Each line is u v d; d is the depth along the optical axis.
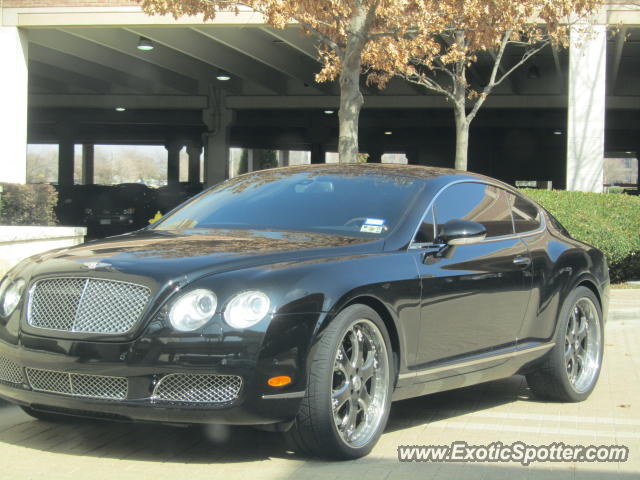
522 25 15.98
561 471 4.51
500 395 6.57
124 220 31.42
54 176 108.12
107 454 4.60
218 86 34.19
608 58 28.06
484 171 53.09
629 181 133.38
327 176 5.76
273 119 41.09
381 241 5.00
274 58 27.78
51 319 4.40
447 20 13.27
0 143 20.77
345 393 4.45
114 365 4.14
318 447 4.36
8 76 20.77
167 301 4.17
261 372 4.08
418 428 5.39
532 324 5.93
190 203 6.03
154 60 28.55
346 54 13.23
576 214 13.94
